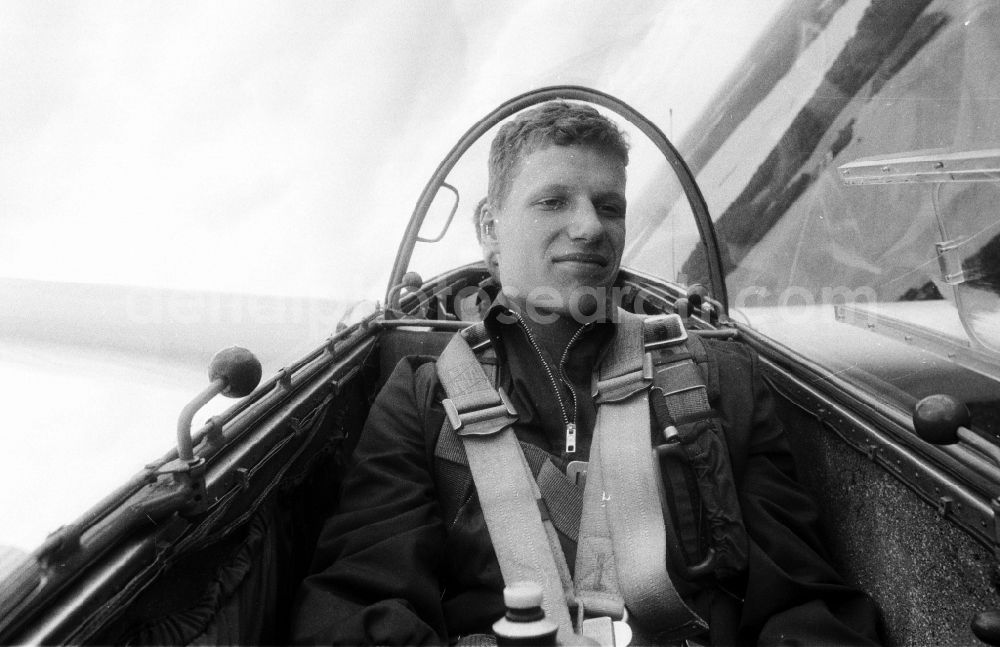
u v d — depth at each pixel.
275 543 1.13
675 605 1.05
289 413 1.18
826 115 1.61
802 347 1.60
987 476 0.92
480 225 1.41
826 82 1.59
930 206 1.61
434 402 1.23
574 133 1.19
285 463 1.18
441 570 1.18
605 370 1.22
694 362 1.25
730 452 1.21
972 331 1.42
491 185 1.29
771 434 1.27
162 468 0.86
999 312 1.52
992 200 1.54
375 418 1.25
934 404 0.89
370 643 0.97
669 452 1.15
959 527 0.97
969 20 1.45
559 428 1.19
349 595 1.06
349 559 1.09
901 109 1.56
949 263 1.48
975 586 0.94
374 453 1.21
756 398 1.28
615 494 1.13
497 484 1.13
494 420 1.17
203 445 0.97
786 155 1.71
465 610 1.10
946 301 1.63
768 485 1.21
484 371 1.23
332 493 1.43
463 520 1.15
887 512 1.15
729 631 1.10
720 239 1.89
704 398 1.21
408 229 2.11
